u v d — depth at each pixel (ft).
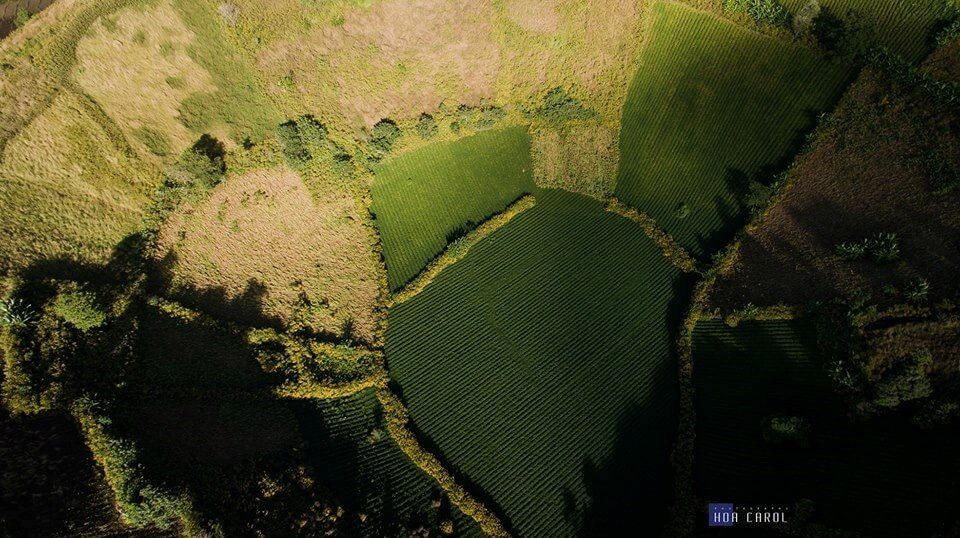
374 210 150.61
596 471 116.57
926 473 98.53
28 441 98.84
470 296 139.54
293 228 141.79
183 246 133.08
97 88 138.10
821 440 108.37
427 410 124.57
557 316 136.26
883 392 104.01
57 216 125.49
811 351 118.21
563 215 151.43
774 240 134.51
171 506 96.27
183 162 135.74
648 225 145.89
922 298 112.27
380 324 133.90
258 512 103.09
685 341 128.36
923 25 151.53
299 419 120.88
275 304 132.05
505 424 122.72
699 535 105.70
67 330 112.68
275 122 150.51
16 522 89.35
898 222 125.80
